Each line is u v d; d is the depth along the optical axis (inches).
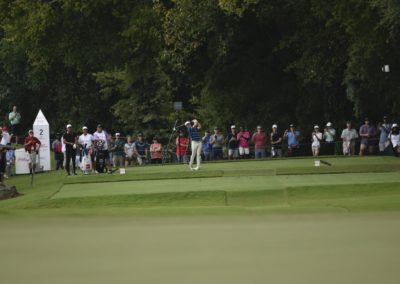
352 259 1566.2
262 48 6166.3
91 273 1498.5
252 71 6250.0
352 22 4586.6
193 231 2007.9
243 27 5949.8
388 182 3107.8
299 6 5521.7
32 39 5526.6
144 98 7303.2
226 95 6373.0
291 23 5846.5
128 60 5698.8
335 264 1537.9
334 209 2456.9
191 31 5546.3
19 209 2790.4
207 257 1616.6
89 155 4185.5
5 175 4864.7
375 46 4532.5
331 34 5487.2
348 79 5290.4
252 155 5679.1
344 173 3612.2
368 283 1387.8
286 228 2031.3
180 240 1844.2
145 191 3026.6
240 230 2007.9
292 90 6186.0
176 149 5221.5
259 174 3622.0
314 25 5615.2
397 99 5132.9
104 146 4195.4
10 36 5841.5
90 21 5541.3
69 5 5339.6
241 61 6205.7
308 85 5935.0
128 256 1635.1
